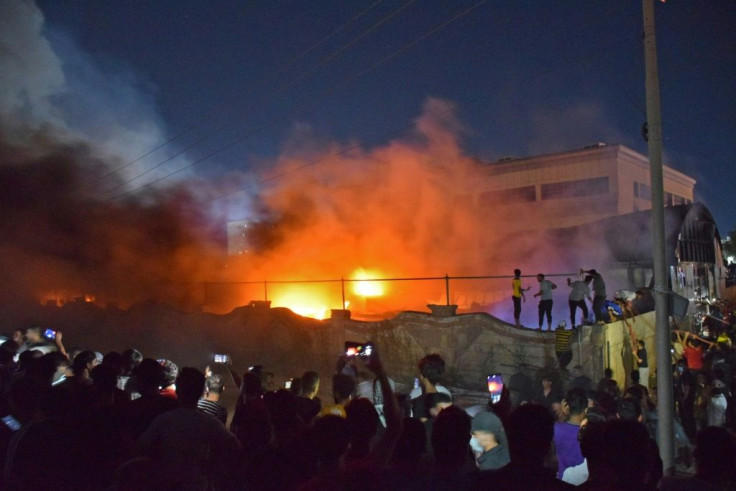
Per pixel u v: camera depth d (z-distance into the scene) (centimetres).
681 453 845
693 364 1287
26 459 366
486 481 289
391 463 348
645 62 688
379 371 374
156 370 468
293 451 309
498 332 1402
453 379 1451
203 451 399
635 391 838
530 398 1057
